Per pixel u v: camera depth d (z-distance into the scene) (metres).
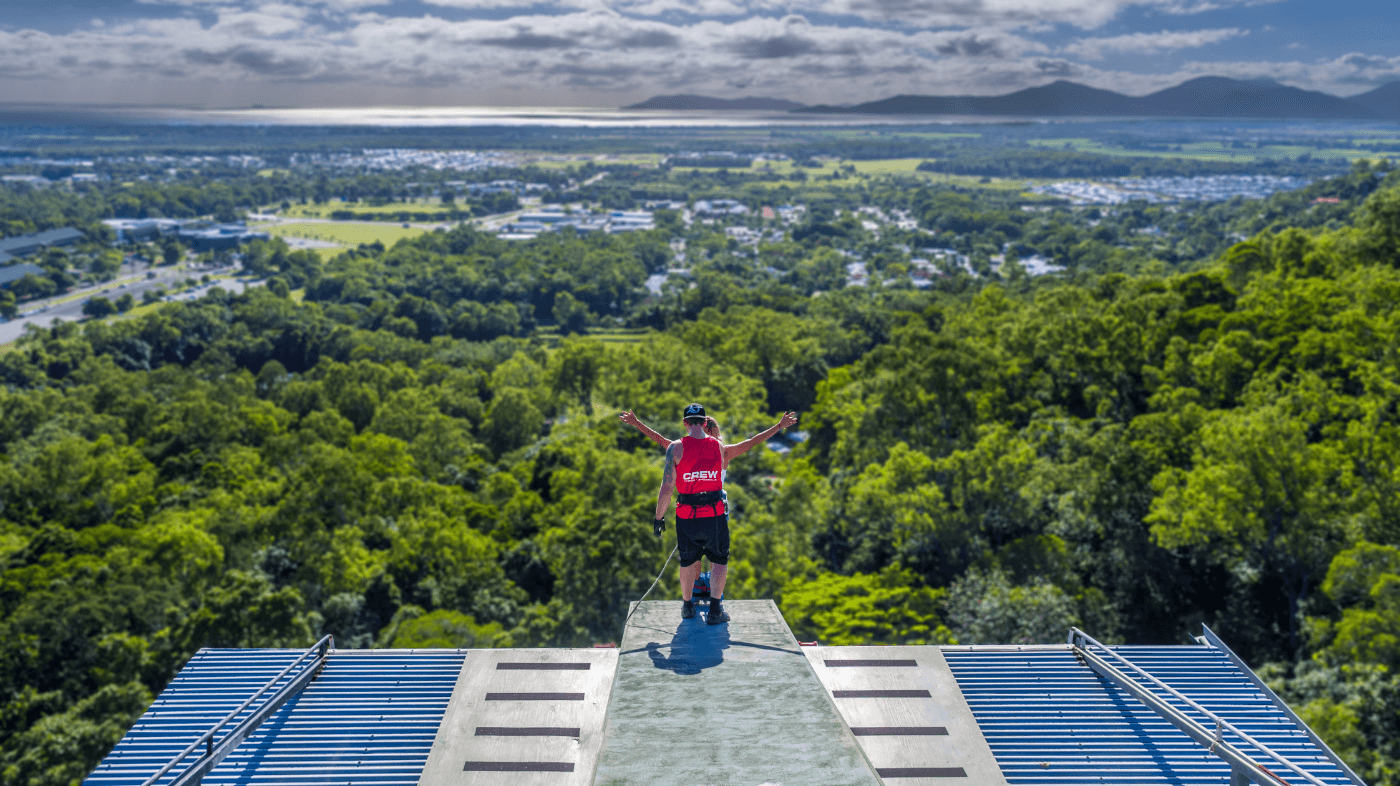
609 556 40.50
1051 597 32.06
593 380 109.62
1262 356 51.22
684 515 8.27
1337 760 7.44
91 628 39.38
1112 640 33.75
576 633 38.81
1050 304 80.81
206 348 175.25
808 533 44.81
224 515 56.47
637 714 6.64
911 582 38.28
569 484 65.88
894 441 52.34
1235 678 8.82
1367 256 71.19
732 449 8.42
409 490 61.09
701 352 119.62
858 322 151.12
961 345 60.31
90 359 159.50
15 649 37.25
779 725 6.51
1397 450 34.38
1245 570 34.38
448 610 41.81
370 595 46.06
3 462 90.06
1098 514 41.72
